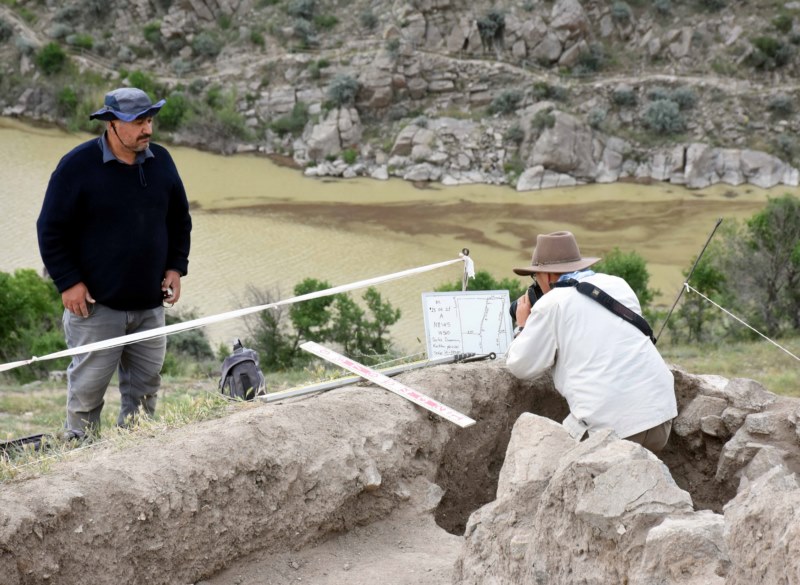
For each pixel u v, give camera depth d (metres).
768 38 53.88
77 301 5.57
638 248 37.41
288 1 58.00
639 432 4.92
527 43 53.50
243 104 53.03
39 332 21.31
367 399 5.41
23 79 55.28
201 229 38.16
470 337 6.36
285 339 23.95
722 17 55.53
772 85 52.84
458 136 49.00
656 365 5.01
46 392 16.02
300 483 4.80
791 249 25.11
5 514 4.01
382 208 42.47
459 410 5.65
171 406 5.74
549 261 5.54
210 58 56.38
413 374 5.90
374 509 5.08
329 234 38.22
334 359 6.07
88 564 4.16
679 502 3.47
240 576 4.61
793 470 5.10
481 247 37.25
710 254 25.97
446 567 4.59
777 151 48.25
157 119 51.25
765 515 3.03
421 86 51.72
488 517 4.08
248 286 30.73
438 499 5.26
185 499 4.45
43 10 59.62
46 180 43.75
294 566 4.70
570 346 5.04
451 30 53.72
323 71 52.78
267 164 49.19
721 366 20.66
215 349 25.53
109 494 4.30
